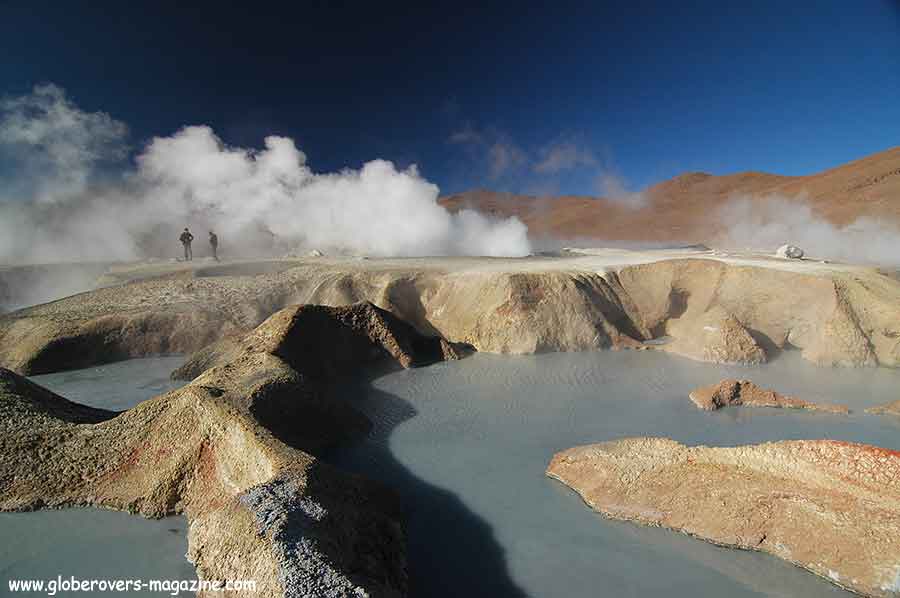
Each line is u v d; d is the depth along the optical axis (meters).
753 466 10.14
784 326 22.03
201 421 11.38
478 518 10.58
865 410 15.45
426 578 8.92
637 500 10.59
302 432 12.97
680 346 21.97
